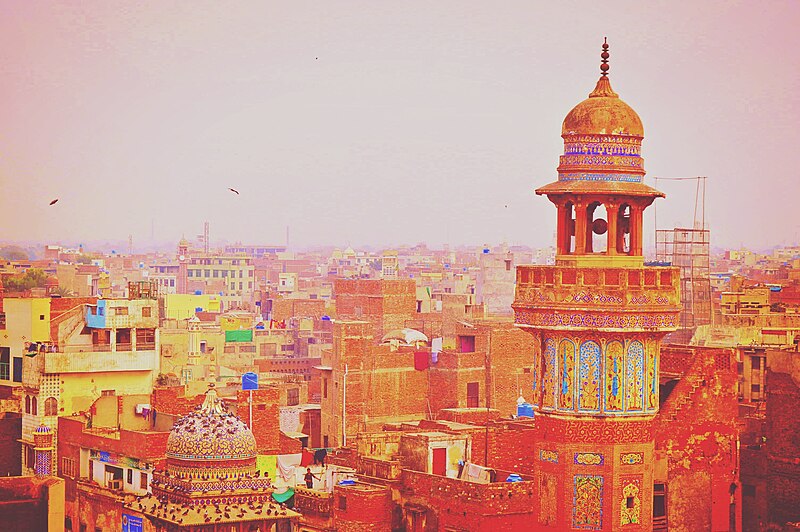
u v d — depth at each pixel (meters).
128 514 68.69
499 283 184.12
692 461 60.41
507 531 61.31
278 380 120.25
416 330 124.56
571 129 47.34
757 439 68.62
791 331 85.88
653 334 46.91
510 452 67.88
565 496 47.00
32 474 80.00
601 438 46.75
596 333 46.53
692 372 60.75
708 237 91.88
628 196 46.94
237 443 47.69
